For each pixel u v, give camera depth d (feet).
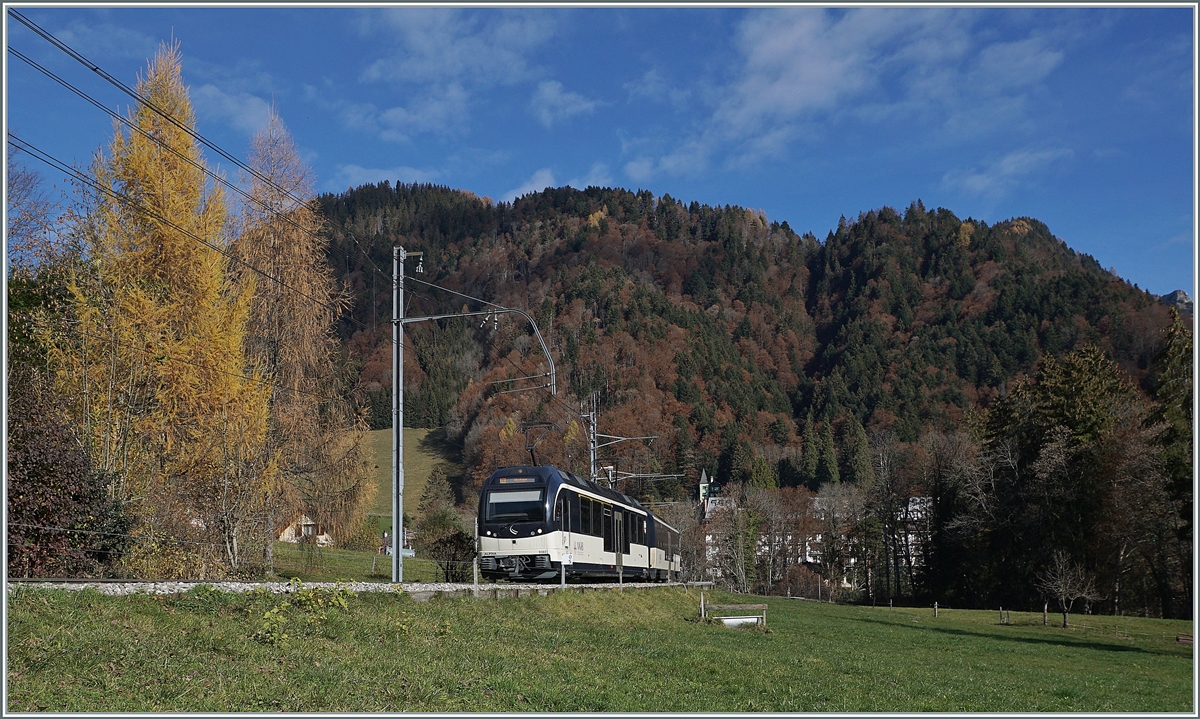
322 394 93.66
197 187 81.15
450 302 577.43
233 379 78.59
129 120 78.84
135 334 73.10
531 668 45.32
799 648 75.25
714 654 60.44
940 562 239.50
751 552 314.35
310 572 101.19
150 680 32.89
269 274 91.04
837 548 328.90
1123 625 148.87
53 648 33.63
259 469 81.97
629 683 45.21
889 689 53.72
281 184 94.07
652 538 128.16
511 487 89.71
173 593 45.68
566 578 96.12
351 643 44.09
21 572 56.95
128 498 71.82
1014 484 205.98
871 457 399.85
